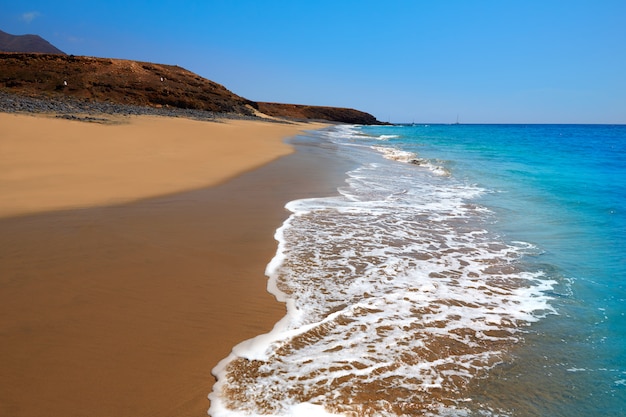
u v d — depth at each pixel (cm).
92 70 4931
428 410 259
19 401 249
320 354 316
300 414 250
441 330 362
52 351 301
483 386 286
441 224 728
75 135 1387
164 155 1299
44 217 627
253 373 289
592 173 1482
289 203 827
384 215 775
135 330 336
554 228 714
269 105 11650
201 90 5725
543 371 307
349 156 1841
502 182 1238
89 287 407
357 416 251
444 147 2897
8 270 434
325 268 495
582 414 262
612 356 330
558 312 404
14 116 1523
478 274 498
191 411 249
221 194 870
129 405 252
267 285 438
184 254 512
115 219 639
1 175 860
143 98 4741
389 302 412
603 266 533
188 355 307
